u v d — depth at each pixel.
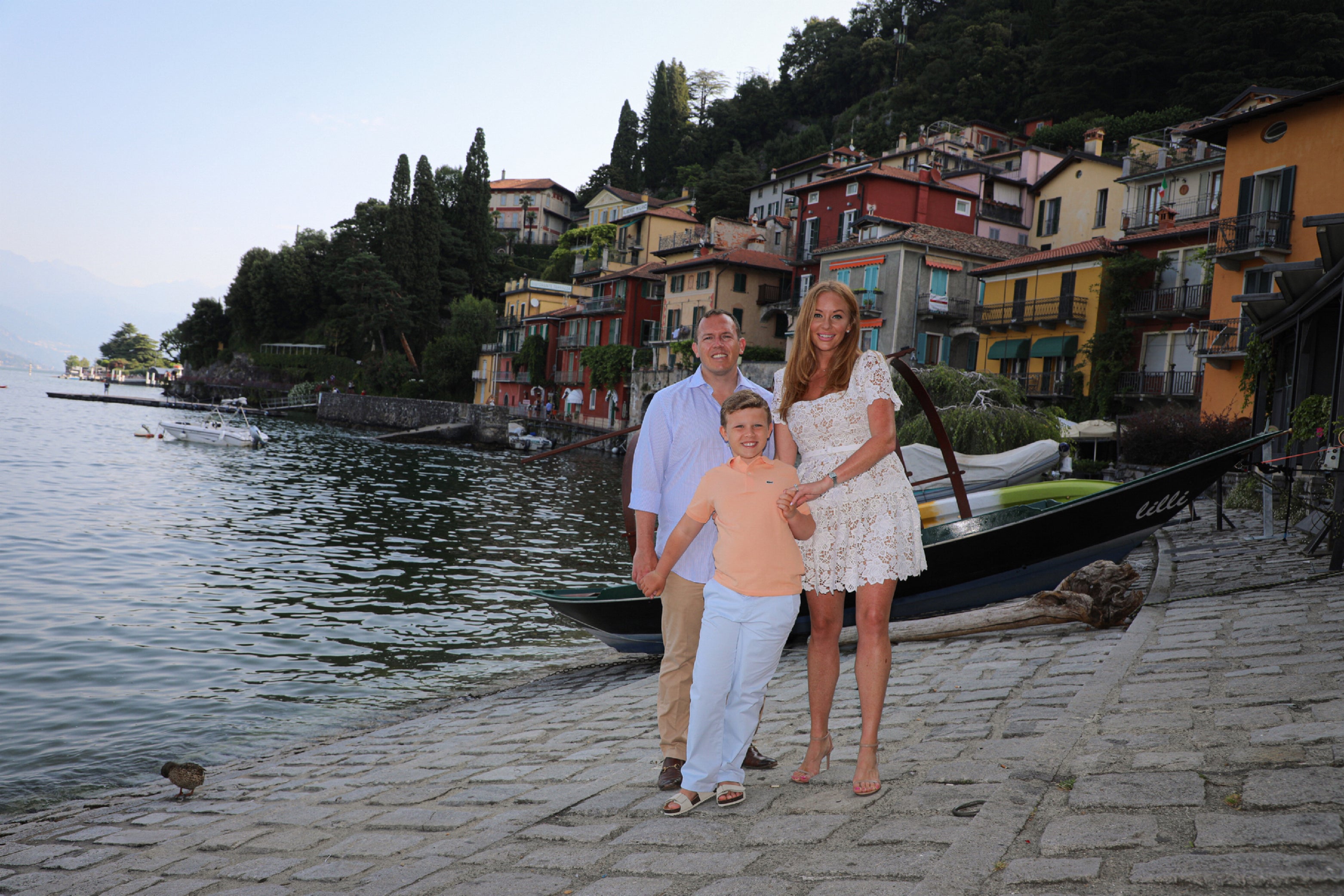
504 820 4.00
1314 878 2.09
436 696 9.51
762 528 3.62
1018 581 9.05
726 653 3.61
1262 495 12.45
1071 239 45.78
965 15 95.50
